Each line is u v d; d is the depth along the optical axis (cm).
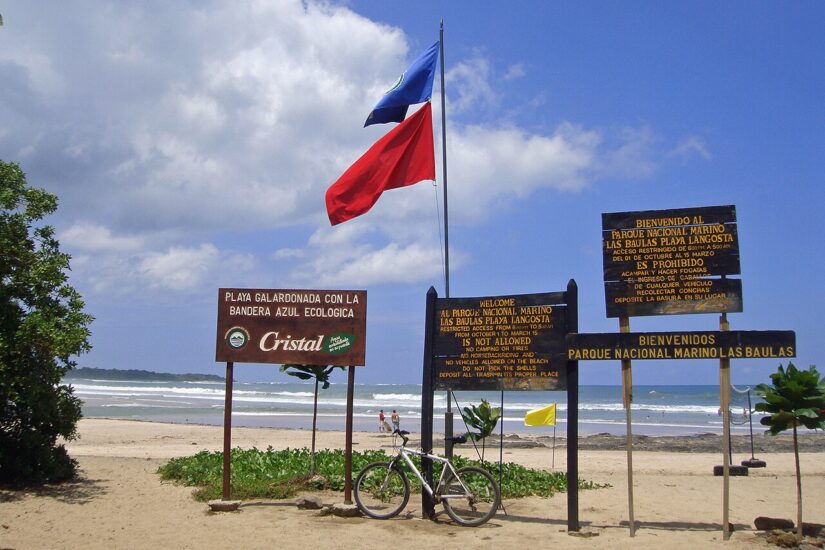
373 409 5912
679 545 817
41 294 1141
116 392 8731
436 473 1193
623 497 1216
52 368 1114
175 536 848
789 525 903
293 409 5719
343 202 1139
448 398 995
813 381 823
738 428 4312
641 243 895
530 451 2325
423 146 1135
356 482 970
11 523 905
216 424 3822
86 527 891
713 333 842
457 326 962
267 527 891
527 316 935
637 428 4262
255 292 999
